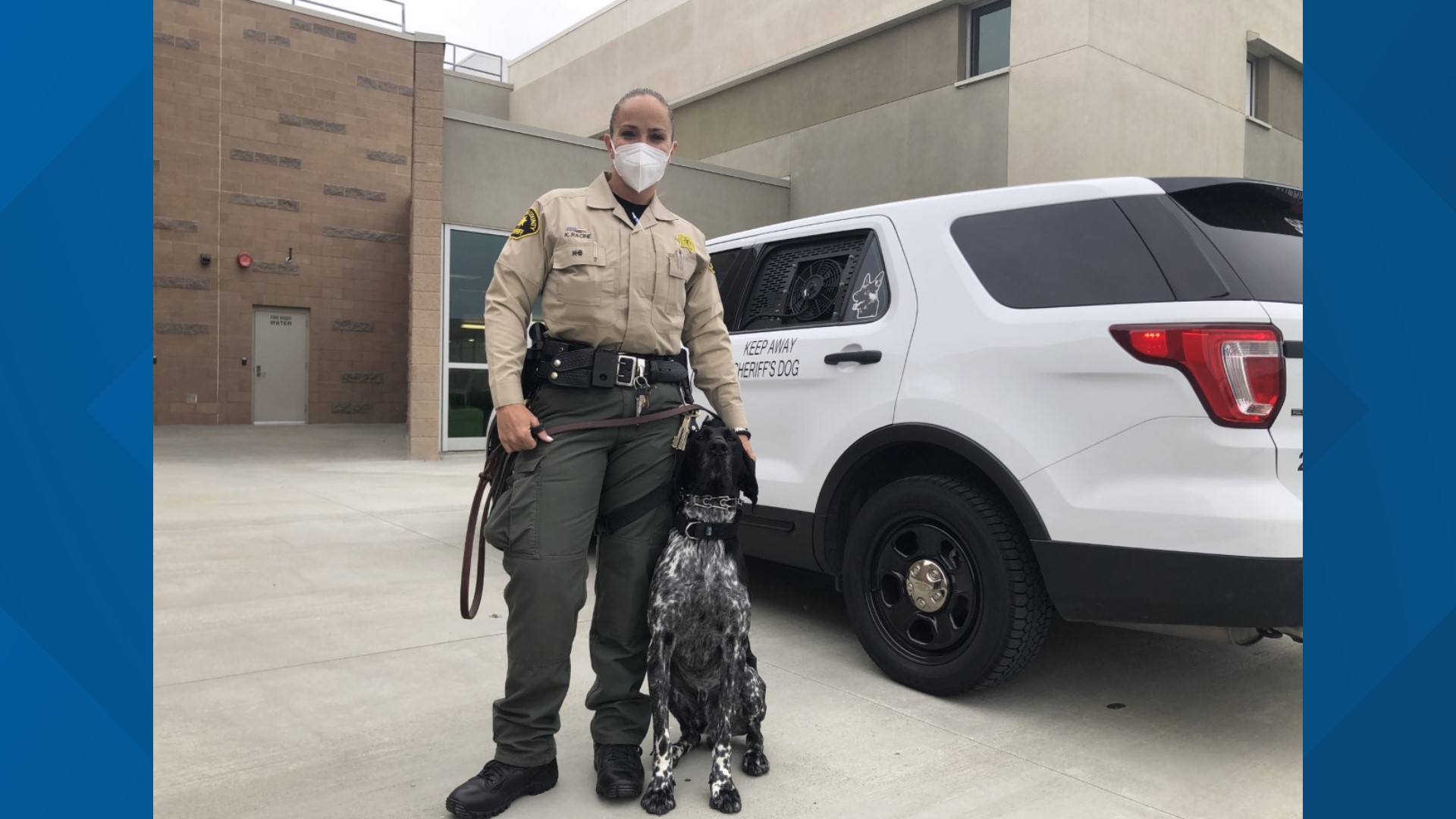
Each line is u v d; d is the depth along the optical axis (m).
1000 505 2.88
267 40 15.30
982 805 2.30
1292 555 2.34
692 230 2.54
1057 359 2.75
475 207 10.52
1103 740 2.73
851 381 3.38
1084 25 9.87
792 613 4.12
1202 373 2.45
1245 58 12.03
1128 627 2.69
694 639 2.37
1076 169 9.95
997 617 2.81
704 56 14.62
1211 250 2.66
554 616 2.22
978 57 11.29
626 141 2.36
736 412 2.59
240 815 2.17
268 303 15.52
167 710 2.84
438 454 10.34
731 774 2.45
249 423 15.46
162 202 14.63
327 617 3.90
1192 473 2.46
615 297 2.31
